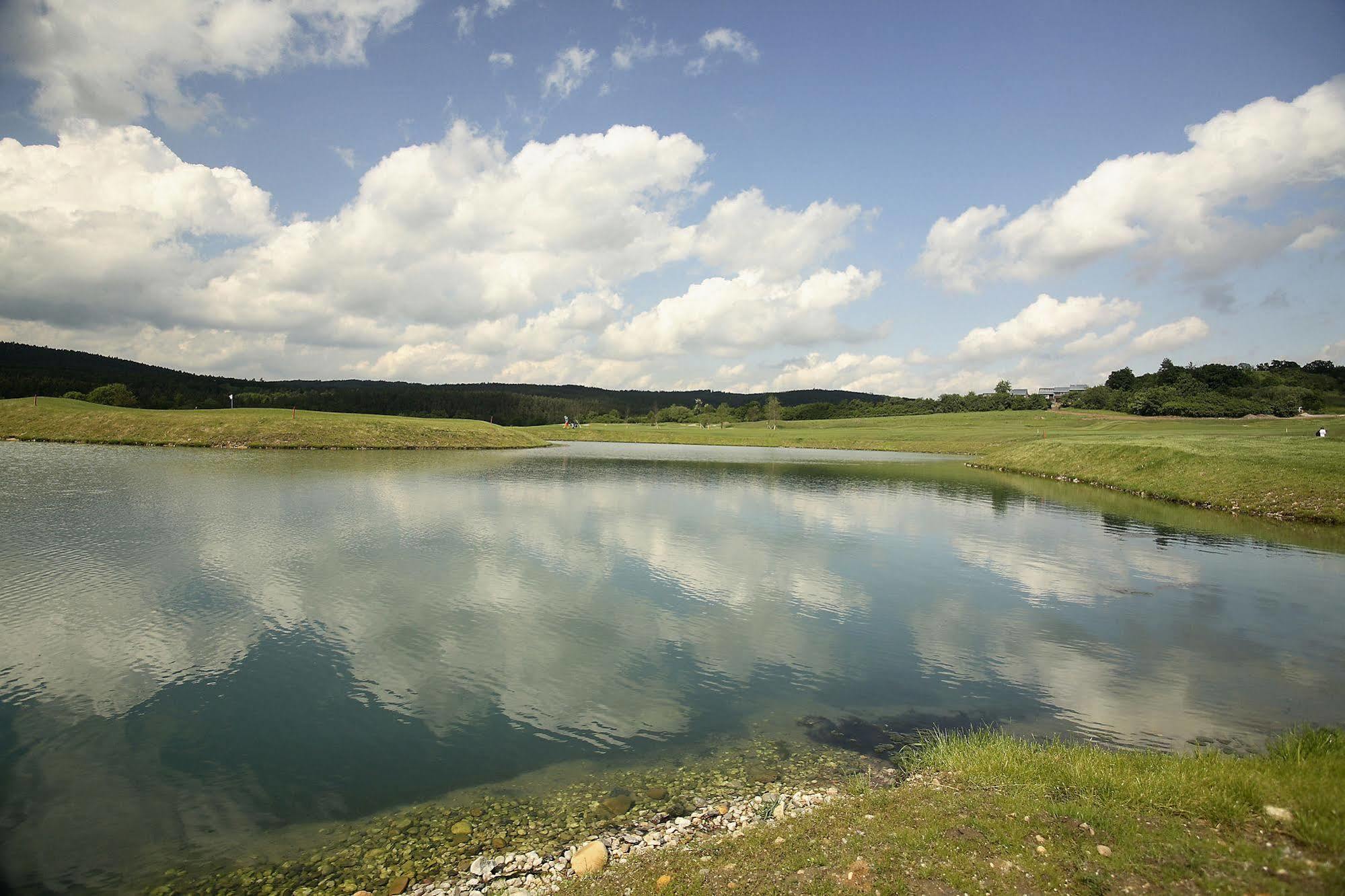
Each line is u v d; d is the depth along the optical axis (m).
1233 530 33.81
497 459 75.38
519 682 14.40
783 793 10.03
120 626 17.08
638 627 18.14
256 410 97.50
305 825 9.35
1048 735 12.15
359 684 14.13
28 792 10.05
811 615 19.45
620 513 37.41
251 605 19.00
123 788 10.20
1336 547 29.58
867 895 6.58
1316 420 114.75
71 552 24.16
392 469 58.31
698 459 86.38
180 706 12.96
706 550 28.20
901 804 8.64
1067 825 7.78
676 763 11.08
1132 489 50.09
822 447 117.69
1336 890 6.14
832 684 14.55
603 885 7.45
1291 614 19.86
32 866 8.40
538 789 10.28
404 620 18.17
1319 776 8.57
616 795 10.07
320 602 19.44
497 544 28.02
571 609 19.56
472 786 10.38
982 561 26.75
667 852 8.15
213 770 10.79
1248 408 141.00
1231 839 7.23
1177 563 26.53
